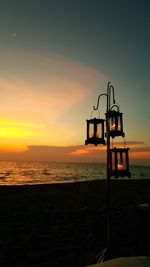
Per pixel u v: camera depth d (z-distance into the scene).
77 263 5.04
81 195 15.49
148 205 6.04
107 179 5.03
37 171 58.84
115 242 6.30
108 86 5.13
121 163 4.55
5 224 8.16
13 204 11.93
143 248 5.84
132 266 2.75
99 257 5.21
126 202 12.84
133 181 28.88
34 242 6.35
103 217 9.24
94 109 5.03
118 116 4.71
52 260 5.22
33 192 16.62
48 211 10.31
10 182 29.78
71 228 7.68
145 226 6.11
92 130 4.85
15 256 5.43
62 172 58.12
